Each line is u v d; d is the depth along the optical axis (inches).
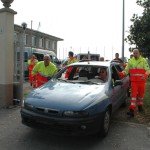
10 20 334.6
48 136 234.5
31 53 850.8
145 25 521.0
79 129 206.2
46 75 334.6
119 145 219.3
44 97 225.0
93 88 246.4
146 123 286.0
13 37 342.0
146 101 405.4
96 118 213.8
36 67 340.8
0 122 273.0
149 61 562.6
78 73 293.9
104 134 232.1
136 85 315.3
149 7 528.1
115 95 273.6
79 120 204.8
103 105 225.8
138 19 531.8
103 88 249.9
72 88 245.9
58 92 233.9
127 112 312.8
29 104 221.9
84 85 257.3
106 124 237.3
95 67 289.7
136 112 332.8
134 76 315.0
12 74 343.9
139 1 529.0
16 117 292.8
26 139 226.2
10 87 341.4
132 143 224.8
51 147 210.5
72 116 206.2
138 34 531.2
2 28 330.6
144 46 534.0
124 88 331.3
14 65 349.7
